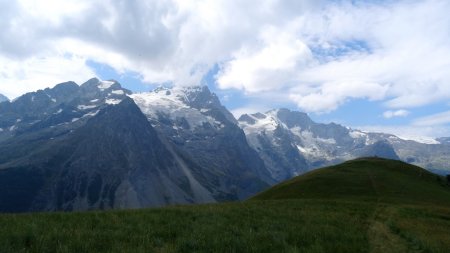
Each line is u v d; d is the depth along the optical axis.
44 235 17.23
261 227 24.66
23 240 16.17
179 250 16.62
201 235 19.77
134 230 20.52
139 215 26.44
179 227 22.17
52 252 15.11
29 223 20.73
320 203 49.91
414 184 90.81
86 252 15.26
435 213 48.06
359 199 70.81
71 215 25.47
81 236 17.67
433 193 83.38
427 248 23.53
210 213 29.97
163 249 16.25
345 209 43.69
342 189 82.25
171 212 29.22
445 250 23.59
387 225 32.75
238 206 39.84
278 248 18.53
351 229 27.91
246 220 27.56
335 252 19.23
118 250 15.57
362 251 20.50
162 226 22.19
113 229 20.56
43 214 26.03
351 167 109.62
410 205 59.34
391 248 22.83
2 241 15.55
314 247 19.08
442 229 35.00
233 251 16.92
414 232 29.69
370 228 30.62
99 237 17.75
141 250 15.51
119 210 31.09
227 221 26.30
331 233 24.28
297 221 30.02
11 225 20.00
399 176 98.94
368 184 86.81
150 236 18.94
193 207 36.75
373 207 48.44
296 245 19.62
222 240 18.62
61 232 18.19
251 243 18.66
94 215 25.80
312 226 26.92
